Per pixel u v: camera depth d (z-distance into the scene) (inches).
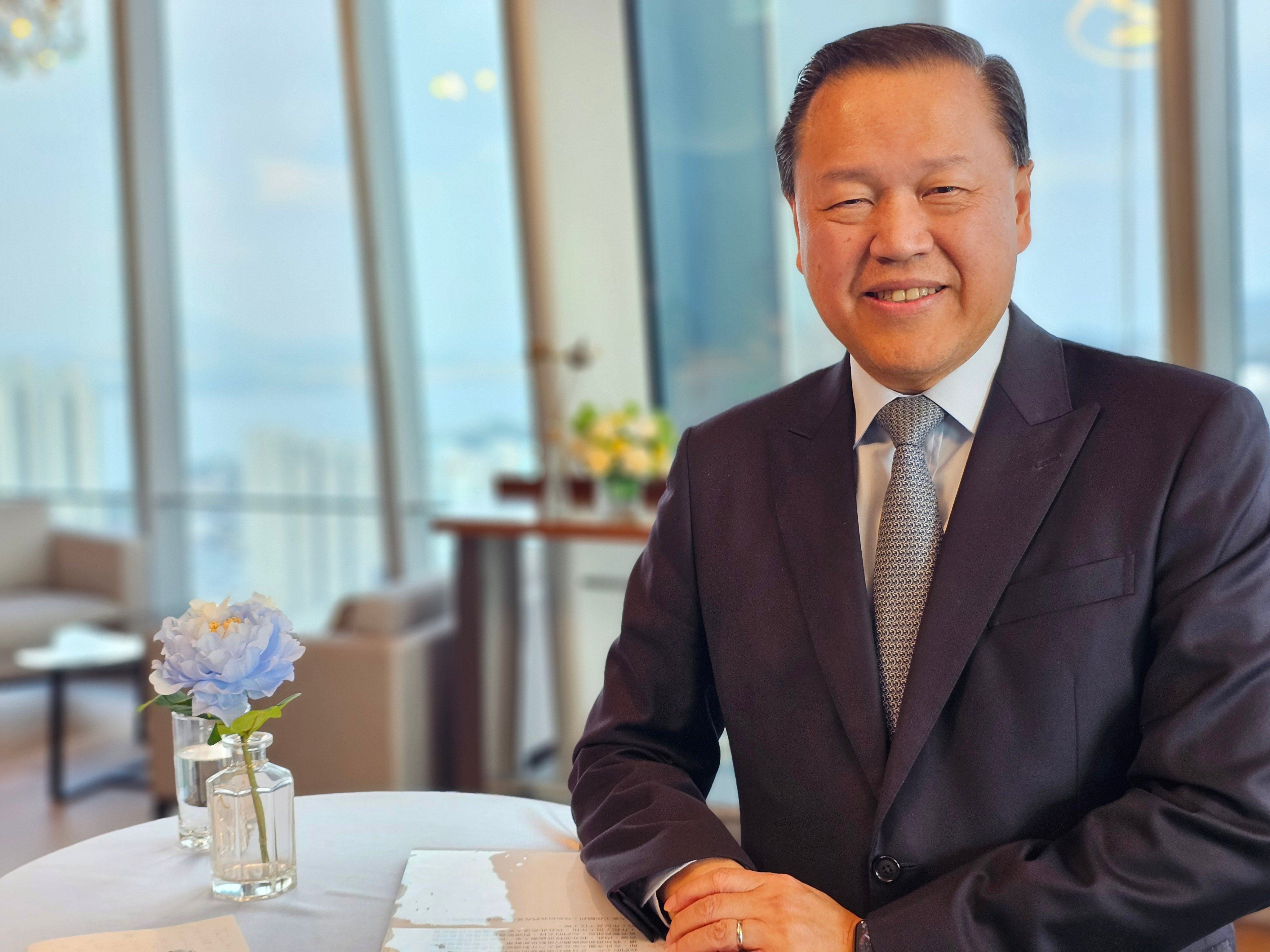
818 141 41.8
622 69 164.4
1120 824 38.4
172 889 47.0
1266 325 128.6
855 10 150.4
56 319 217.8
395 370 188.9
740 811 47.6
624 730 49.8
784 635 45.4
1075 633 40.4
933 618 41.7
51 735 156.9
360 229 183.3
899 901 39.9
